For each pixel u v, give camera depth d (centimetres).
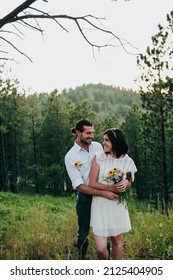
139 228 675
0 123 3491
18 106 3669
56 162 4503
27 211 1100
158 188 3247
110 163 477
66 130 4503
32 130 4575
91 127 529
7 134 4106
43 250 584
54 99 4500
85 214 532
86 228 537
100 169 478
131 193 485
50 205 1341
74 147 532
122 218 478
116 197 470
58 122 4472
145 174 3656
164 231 638
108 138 474
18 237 647
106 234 470
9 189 4666
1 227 810
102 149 552
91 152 539
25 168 4522
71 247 609
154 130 2225
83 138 526
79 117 4556
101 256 471
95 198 482
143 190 3897
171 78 2067
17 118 3588
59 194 4738
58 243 611
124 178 478
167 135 2333
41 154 4816
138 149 3919
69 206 1452
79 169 526
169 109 2103
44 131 4572
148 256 592
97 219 474
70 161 522
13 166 4134
